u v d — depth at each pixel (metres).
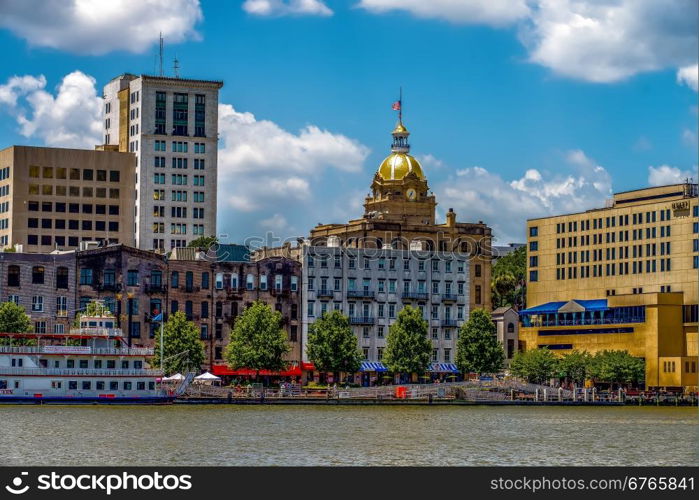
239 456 148.75
